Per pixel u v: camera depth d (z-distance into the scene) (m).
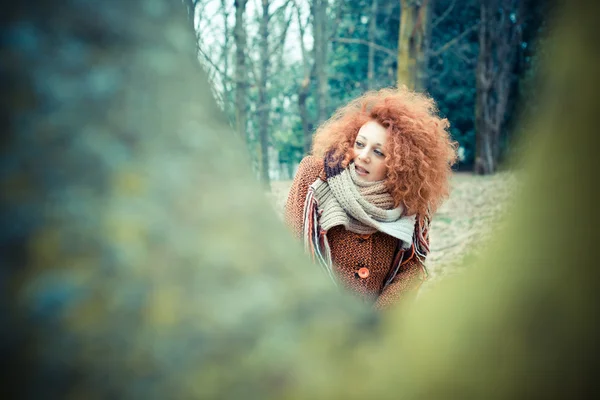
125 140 0.72
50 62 0.72
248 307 0.70
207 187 0.75
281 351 0.70
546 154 0.76
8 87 0.70
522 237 0.75
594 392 0.69
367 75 18.30
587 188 0.73
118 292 0.66
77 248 0.66
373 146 2.14
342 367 0.71
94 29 0.75
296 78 15.70
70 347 0.64
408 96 2.33
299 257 0.81
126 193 0.70
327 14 12.52
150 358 0.65
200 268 0.70
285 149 18.23
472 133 18.77
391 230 2.15
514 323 0.72
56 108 0.71
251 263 0.73
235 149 0.82
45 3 0.74
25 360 0.63
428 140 2.19
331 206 2.17
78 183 0.69
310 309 0.75
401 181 2.15
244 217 0.76
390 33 18.22
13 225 0.66
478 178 13.52
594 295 0.70
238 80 9.06
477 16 17.56
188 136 0.76
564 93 0.75
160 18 0.81
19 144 0.69
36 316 0.64
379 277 2.30
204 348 0.67
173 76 0.78
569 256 0.72
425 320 0.76
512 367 0.70
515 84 15.19
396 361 0.72
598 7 0.72
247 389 0.67
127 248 0.67
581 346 0.69
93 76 0.73
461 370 0.71
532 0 13.03
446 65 18.17
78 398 0.63
